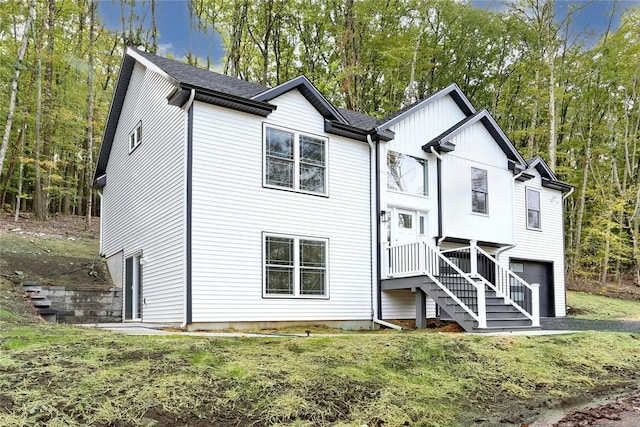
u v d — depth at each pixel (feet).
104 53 79.66
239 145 35.04
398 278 39.40
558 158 90.27
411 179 44.01
